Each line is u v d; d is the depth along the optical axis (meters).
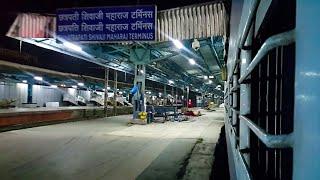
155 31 11.70
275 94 1.40
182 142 11.51
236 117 2.72
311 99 0.61
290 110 1.05
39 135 12.52
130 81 41.00
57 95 37.25
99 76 31.53
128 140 11.73
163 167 7.38
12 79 25.84
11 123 14.64
